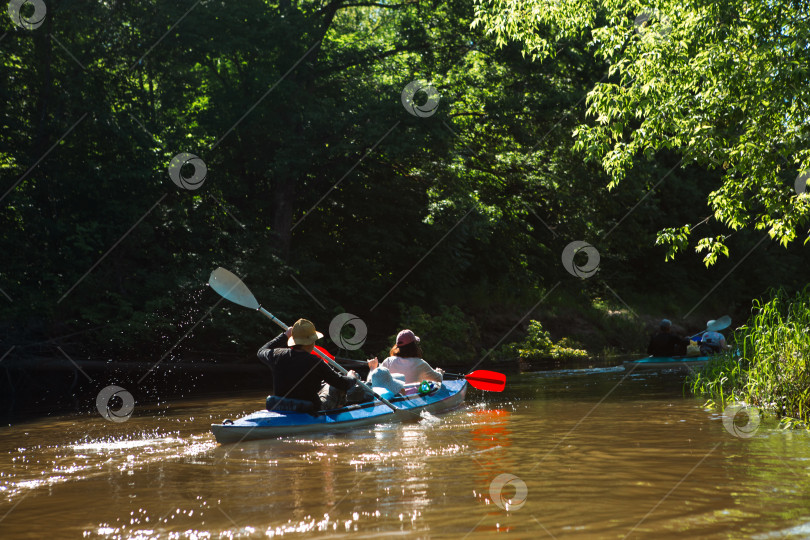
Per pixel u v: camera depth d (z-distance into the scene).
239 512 3.16
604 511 3.01
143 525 3.01
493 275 20.25
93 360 11.71
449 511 3.06
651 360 11.48
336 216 17.03
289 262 15.41
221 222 14.48
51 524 3.07
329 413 5.71
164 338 12.68
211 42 13.60
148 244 13.27
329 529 2.86
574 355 15.83
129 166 12.68
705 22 7.52
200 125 15.05
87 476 4.04
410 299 17.23
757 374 6.23
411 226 17.20
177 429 5.90
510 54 16.06
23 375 10.55
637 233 21.31
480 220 16.16
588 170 17.89
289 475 3.90
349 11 20.09
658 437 4.85
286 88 14.30
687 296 24.75
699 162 7.90
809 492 3.25
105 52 13.01
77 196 12.84
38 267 11.77
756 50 7.24
